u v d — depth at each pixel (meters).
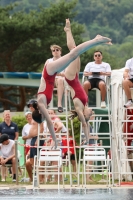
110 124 38.75
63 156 42.09
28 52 103.31
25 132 42.97
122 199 29.66
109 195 31.61
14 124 43.88
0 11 103.25
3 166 41.69
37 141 38.50
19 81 73.62
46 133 38.12
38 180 37.12
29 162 39.78
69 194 32.38
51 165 40.84
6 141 41.72
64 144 42.19
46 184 39.06
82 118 27.72
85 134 27.88
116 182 39.66
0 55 102.50
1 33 97.81
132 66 38.81
